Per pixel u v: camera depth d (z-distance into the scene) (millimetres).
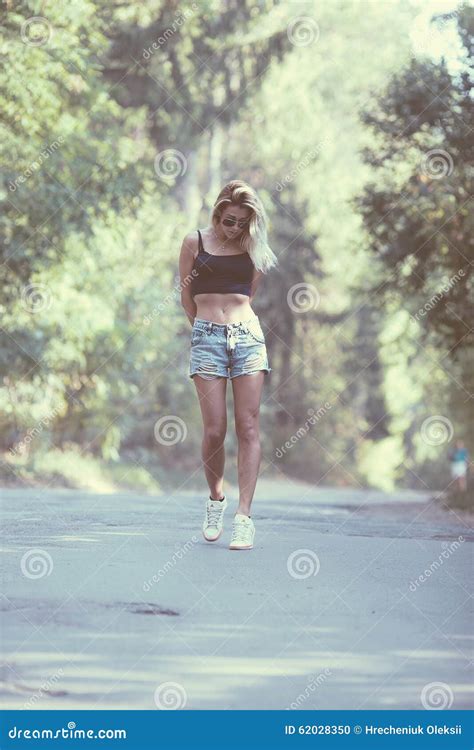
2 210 18594
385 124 17250
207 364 7297
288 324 40438
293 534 8500
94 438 25266
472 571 6816
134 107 28094
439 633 5164
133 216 20781
